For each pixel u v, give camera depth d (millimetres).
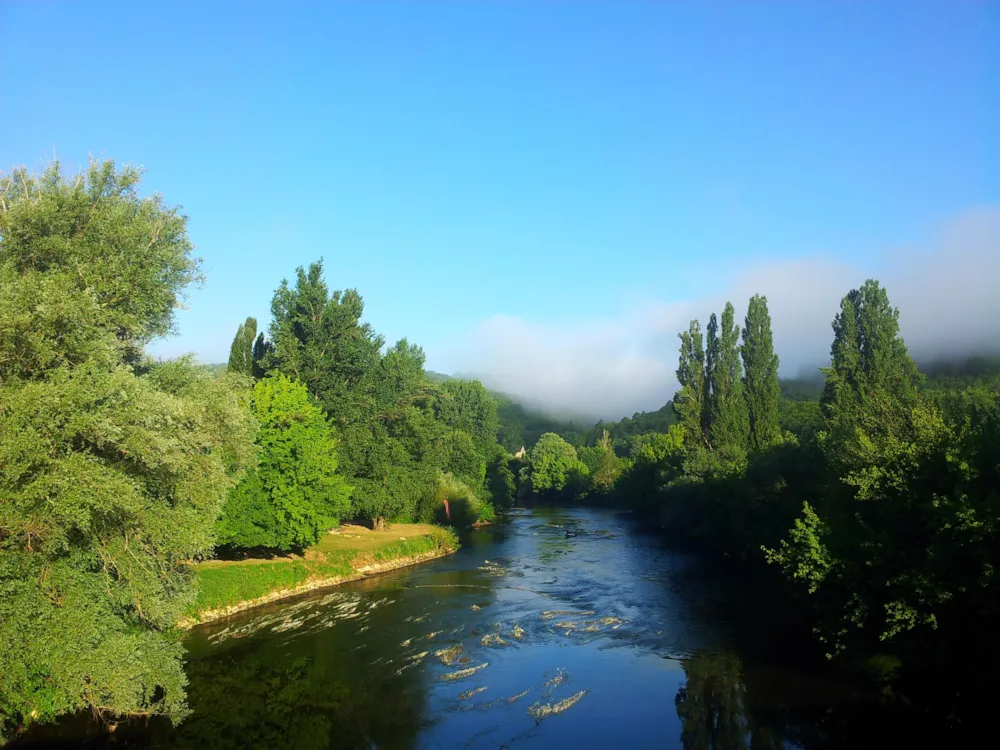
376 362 67500
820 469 38125
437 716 23953
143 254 23328
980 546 20156
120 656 18141
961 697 21797
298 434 44906
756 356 70875
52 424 16047
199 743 21797
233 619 36500
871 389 55906
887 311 59125
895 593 23453
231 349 67188
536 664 29297
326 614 37781
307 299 61000
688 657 29703
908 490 24984
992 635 20750
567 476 142250
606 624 35562
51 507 15906
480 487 94875
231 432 24094
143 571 19875
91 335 19016
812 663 28062
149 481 20188
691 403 77250
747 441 70688
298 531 44500
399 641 32562
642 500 92312
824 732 21438
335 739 22109
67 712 22422
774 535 41062
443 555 61219
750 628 34188
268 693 25984
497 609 39062
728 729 22250
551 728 22828
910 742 20203
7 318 16656
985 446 22531
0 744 17609
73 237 22156
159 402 18531
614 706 24578
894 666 24312
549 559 58406
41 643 16672
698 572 51000
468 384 122250
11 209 21266
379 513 61125
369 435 60812
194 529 20562
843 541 26672
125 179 24000
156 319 24719
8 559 16281
